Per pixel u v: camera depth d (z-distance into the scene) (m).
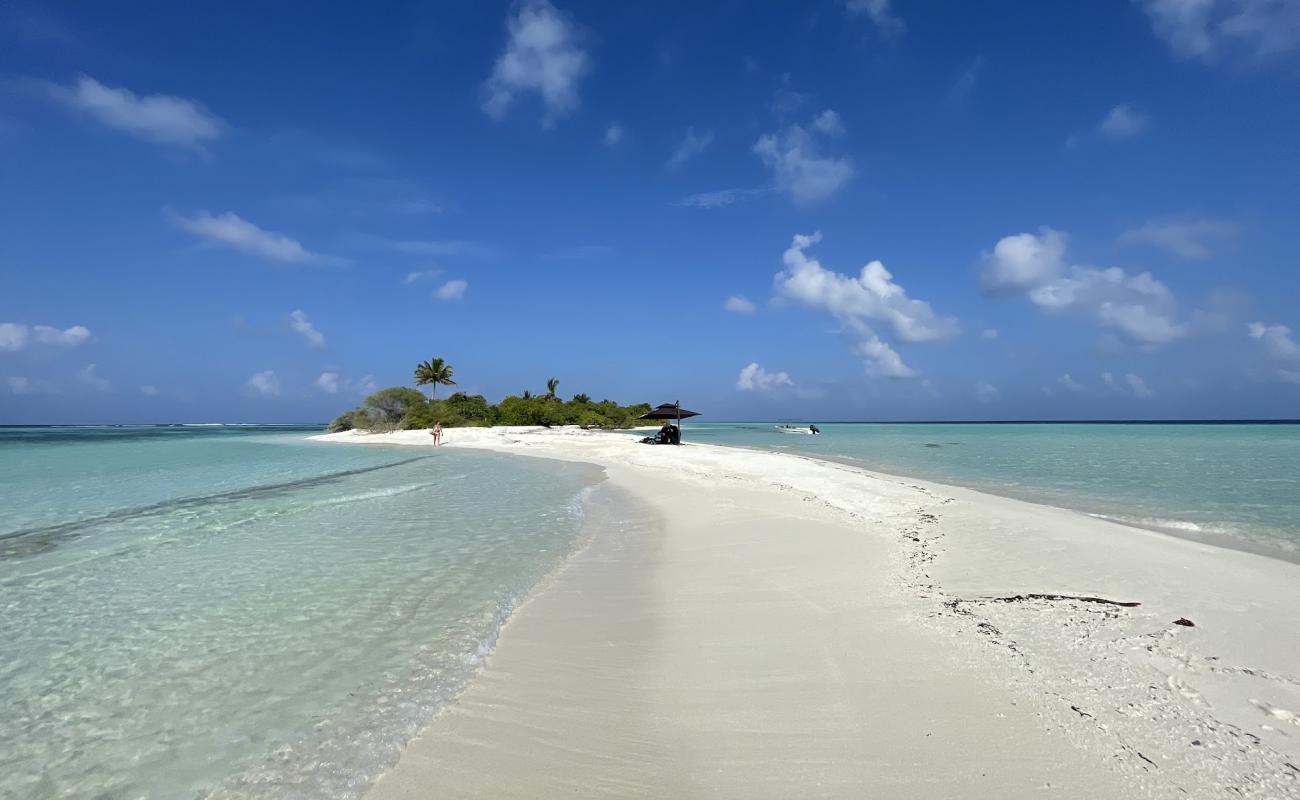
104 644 6.64
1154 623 6.30
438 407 75.94
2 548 11.21
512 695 5.34
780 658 5.82
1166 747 4.03
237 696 5.42
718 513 14.05
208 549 11.14
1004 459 31.52
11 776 4.25
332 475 25.16
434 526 13.47
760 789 3.83
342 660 6.18
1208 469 24.97
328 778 4.16
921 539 10.55
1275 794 3.51
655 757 4.28
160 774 4.27
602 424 92.62
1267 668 5.21
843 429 122.94
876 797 3.67
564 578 9.18
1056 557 9.03
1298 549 10.34
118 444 54.28
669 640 6.48
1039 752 4.04
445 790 3.98
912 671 5.34
